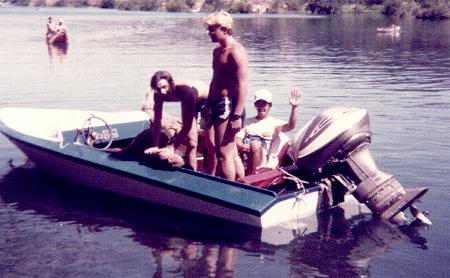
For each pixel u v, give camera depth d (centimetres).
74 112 784
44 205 574
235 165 543
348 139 519
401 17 6694
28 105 1073
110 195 607
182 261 441
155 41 2670
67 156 617
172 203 549
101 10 9069
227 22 501
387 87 1330
